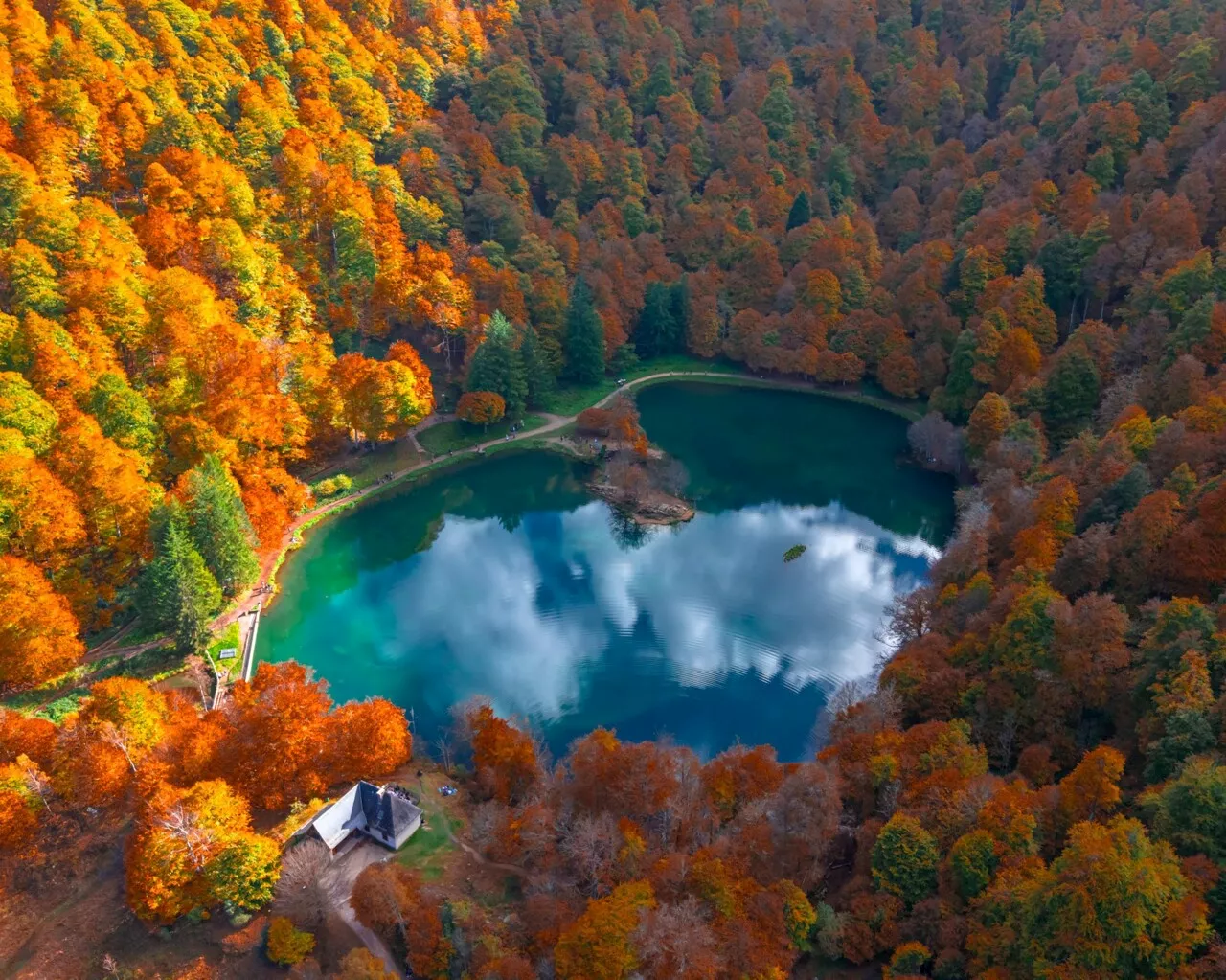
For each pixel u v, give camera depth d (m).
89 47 177.25
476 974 68.81
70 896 81.56
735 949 66.69
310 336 172.00
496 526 164.50
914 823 74.00
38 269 137.62
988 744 91.31
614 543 158.75
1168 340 145.75
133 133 171.75
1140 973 58.66
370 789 86.25
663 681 120.75
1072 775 73.25
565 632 132.25
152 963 74.94
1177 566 98.00
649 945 64.31
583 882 76.31
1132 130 193.00
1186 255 160.25
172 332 141.88
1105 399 145.50
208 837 78.19
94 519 119.00
